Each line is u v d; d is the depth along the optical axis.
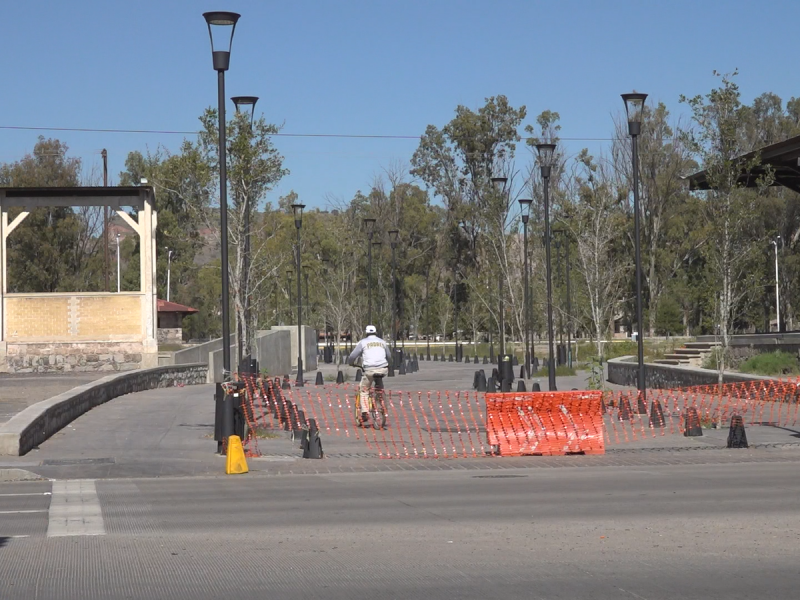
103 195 38.28
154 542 9.52
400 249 85.06
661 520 10.31
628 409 22.86
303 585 7.70
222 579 7.93
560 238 57.16
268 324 54.94
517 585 7.58
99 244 73.69
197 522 10.67
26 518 11.08
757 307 72.75
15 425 17.86
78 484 14.35
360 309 68.88
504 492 12.73
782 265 75.00
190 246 78.56
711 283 26.38
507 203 54.16
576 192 60.19
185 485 14.11
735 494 12.18
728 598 7.13
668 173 77.81
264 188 28.44
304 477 14.98
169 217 70.25
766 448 17.86
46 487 13.98
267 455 17.69
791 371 29.70
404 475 15.05
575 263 53.31
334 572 8.12
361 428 21.98
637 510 11.00
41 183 72.25
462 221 84.06
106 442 19.23
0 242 38.28
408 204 87.88
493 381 32.09
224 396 17.55
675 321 73.62
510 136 84.50
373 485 13.76
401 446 19.02
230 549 9.13
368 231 48.19
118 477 15.16
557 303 55.56
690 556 8.55
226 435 17.42
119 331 38.56
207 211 28.83
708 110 25.98
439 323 87.50
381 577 7.93
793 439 18.94
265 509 11.55
